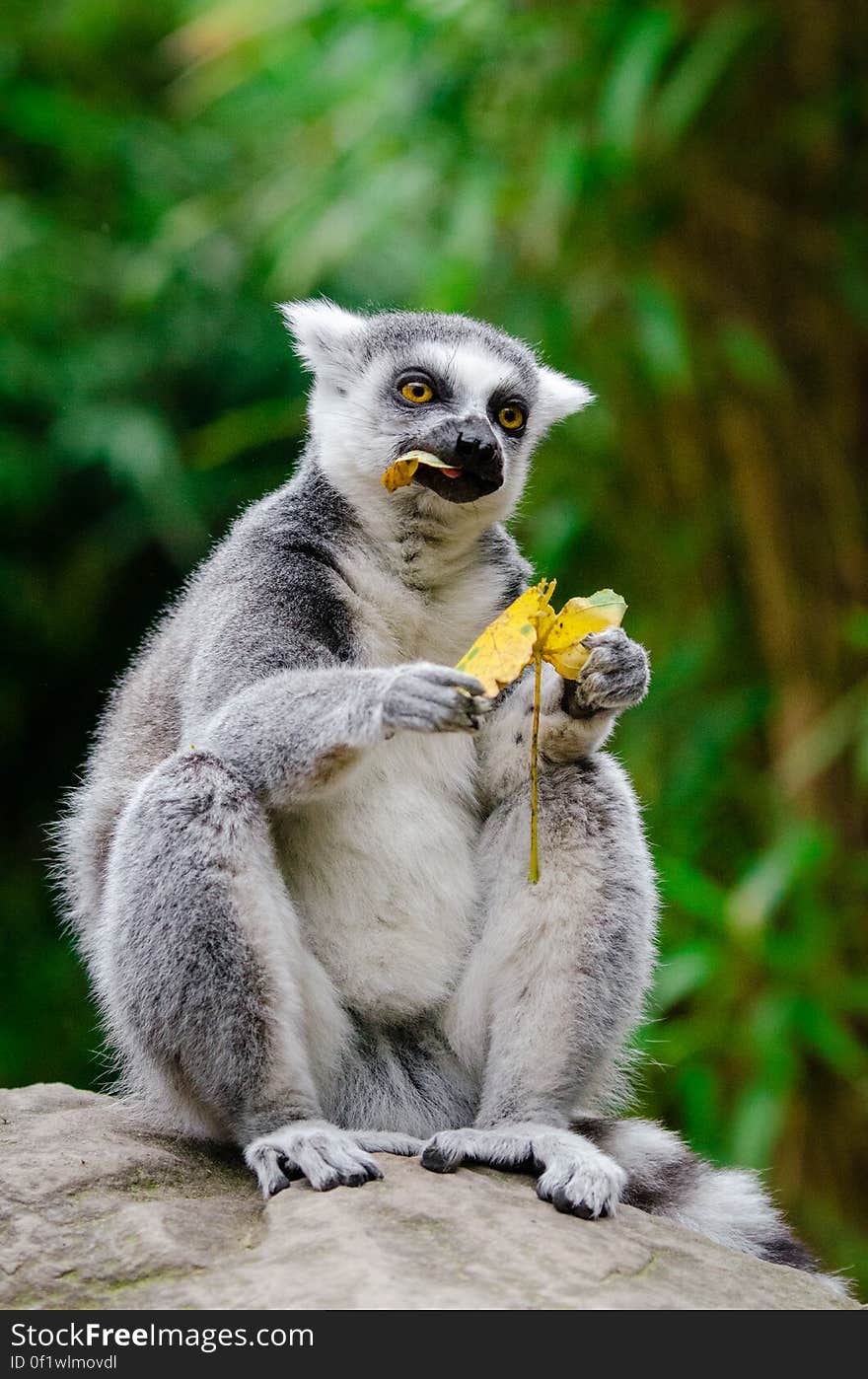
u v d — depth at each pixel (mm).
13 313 11680
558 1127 5230
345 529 5969
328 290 11773
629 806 5570
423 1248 4238
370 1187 4590
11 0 12469
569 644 5312
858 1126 8961
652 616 9688
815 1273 5512
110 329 11953
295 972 5090
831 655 9258
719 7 9070
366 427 6207
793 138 9234
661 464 9633
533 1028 5309
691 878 8727
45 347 11812
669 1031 9039
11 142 12422
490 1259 4207
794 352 9367
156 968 4992
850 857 9094
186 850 4969
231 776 5090
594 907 5344
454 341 6562
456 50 9367
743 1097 8969
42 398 11727
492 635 5145
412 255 11008
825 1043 8562
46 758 12820
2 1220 4484
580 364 9625
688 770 9297
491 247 9812
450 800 5672
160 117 12672
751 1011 8906
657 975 8680
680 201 9352
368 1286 3988
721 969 8898
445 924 5516
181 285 11859
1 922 12195
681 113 8742
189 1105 5238
